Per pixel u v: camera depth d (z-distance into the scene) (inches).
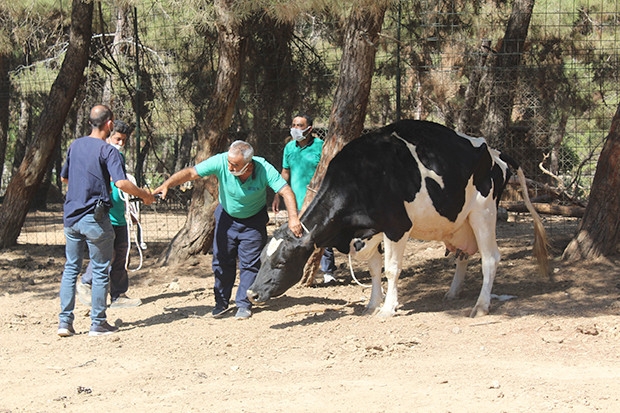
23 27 540.7
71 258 285.1
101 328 286.4
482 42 595.5
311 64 625.3
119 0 420.8
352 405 198.7
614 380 214.8
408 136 289.3
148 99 643.5
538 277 346.9
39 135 479.8
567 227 510.0
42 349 268.8
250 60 619.2
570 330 264.1
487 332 267.1
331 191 284.0
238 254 307.4
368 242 288.7
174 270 406.9
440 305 314.0
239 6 344.5
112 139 316.8
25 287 380.2
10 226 484.7
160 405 204.4
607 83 613.3
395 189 280.8
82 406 206.7
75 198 278.1
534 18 642.8
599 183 362.0
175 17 597.9
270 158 639.8
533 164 622.5
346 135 346.6
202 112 633.0
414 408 195.0
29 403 210.5
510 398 201.3
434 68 613.3
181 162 904.3
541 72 600.4
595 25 607.8
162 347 266.1
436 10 637.9
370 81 349.1
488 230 298.5
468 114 609.9
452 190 287.3
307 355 250.5
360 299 331.9
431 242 451.5
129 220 317.7
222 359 250.5
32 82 677.3
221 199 300.4
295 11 310.8
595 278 333.1
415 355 246.1
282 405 200.4
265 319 301.3
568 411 190.9
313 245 282.4
